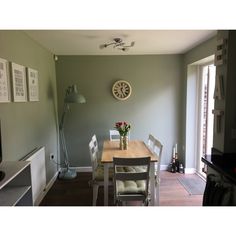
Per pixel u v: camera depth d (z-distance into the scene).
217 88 2.44
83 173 4.16
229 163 2.09
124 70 4.10
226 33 2.25
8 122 2.10
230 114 2.28
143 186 2.48
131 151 2.89
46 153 3.39
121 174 2.28
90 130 4.21
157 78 4.13
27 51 2.65
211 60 3.37
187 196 3.12
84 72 4.08
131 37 2.91
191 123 3.97
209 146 3.72
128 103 4.17
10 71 2.16
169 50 3.78
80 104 4.16
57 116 4.13
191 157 4.03
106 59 4.07
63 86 4.10
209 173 2.27
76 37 2.86
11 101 2.17
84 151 4.25
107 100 4.15
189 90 3.91
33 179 2.48
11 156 2.16
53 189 3.44
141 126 4.21
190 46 3.47
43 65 3.33
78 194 3.25
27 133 2.59
